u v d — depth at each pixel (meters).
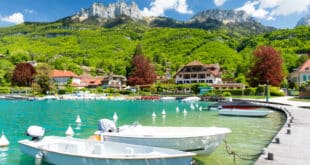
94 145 12.96
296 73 88.38
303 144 13.80
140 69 111.69
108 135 14.02
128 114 36.28
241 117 32.62
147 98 78.12
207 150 13.77
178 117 32.84
